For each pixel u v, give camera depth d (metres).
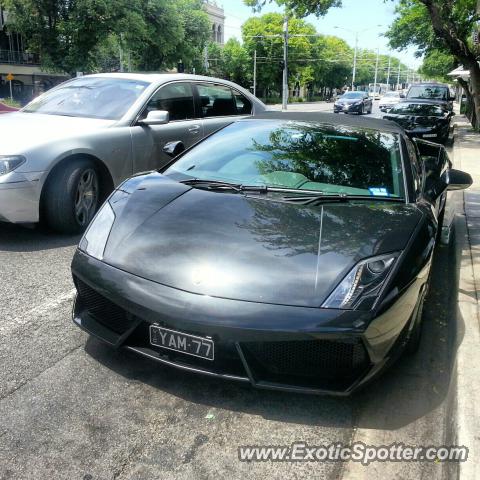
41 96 6.30
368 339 2.39
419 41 28.92
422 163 4.43
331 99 77.38
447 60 47.12
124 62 42.06
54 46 29.55
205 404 2.65
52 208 4.99
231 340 2.38
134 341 2.67
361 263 2.57
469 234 5.66
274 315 2.37
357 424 2.57
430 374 3.05
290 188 3.33
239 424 2.52
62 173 4.98
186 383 2.81
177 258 2.66
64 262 4.52
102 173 5.43
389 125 4.19
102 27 29.22
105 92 6.02
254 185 3.37
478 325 3.34
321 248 2.66
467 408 2.45
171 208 3.05
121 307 2.61
